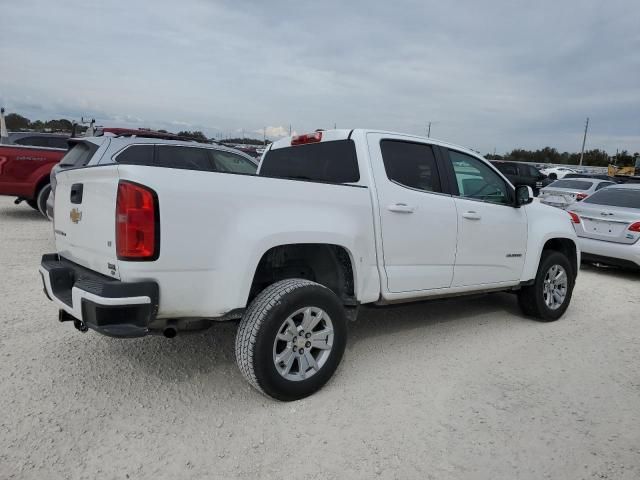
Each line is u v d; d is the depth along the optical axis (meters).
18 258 7.26
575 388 3.85
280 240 3.32
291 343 3.40
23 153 9.74
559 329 5.35
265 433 3.07
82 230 3.31
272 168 5.01
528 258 5.33
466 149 4.95
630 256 7.93
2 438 2.89
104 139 7.80
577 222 8.66
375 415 3.33
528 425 3.27
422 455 2.91
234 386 3.66
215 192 3.08
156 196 2.86
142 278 2.87
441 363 4.26
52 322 4.75
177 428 3.08
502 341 4.88
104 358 4.02
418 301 4.48
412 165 4.38
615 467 2.86
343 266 3.93
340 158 4.24
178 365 3.96
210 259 3.07
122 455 2.79
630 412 3.49
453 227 4.52
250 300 3.71
